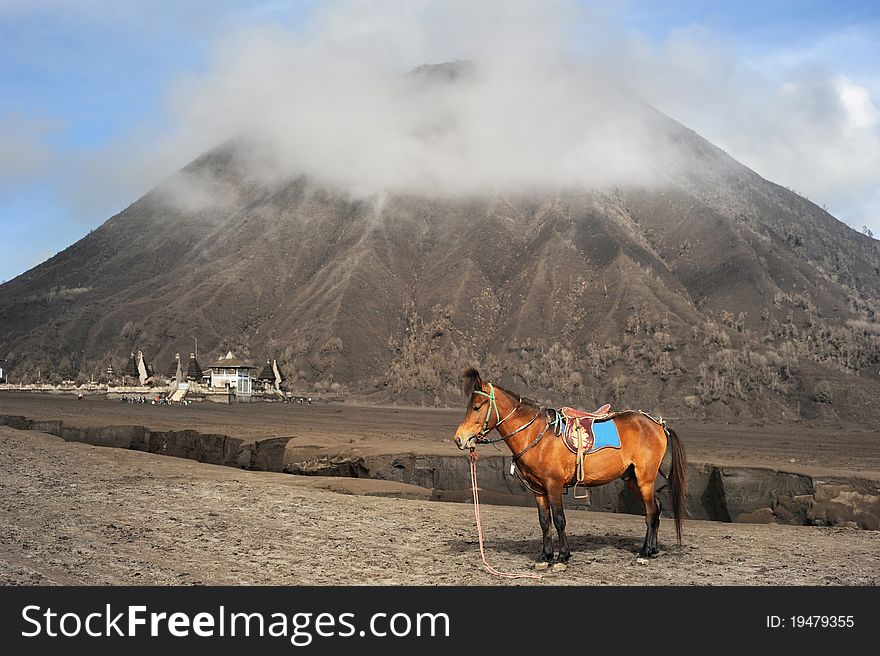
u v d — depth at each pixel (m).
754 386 159.38
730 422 125.56
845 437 81.00
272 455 37.19
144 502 17.64
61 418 52.53
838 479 20.72
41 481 20.78
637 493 12.48
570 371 192.00
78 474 22.75
